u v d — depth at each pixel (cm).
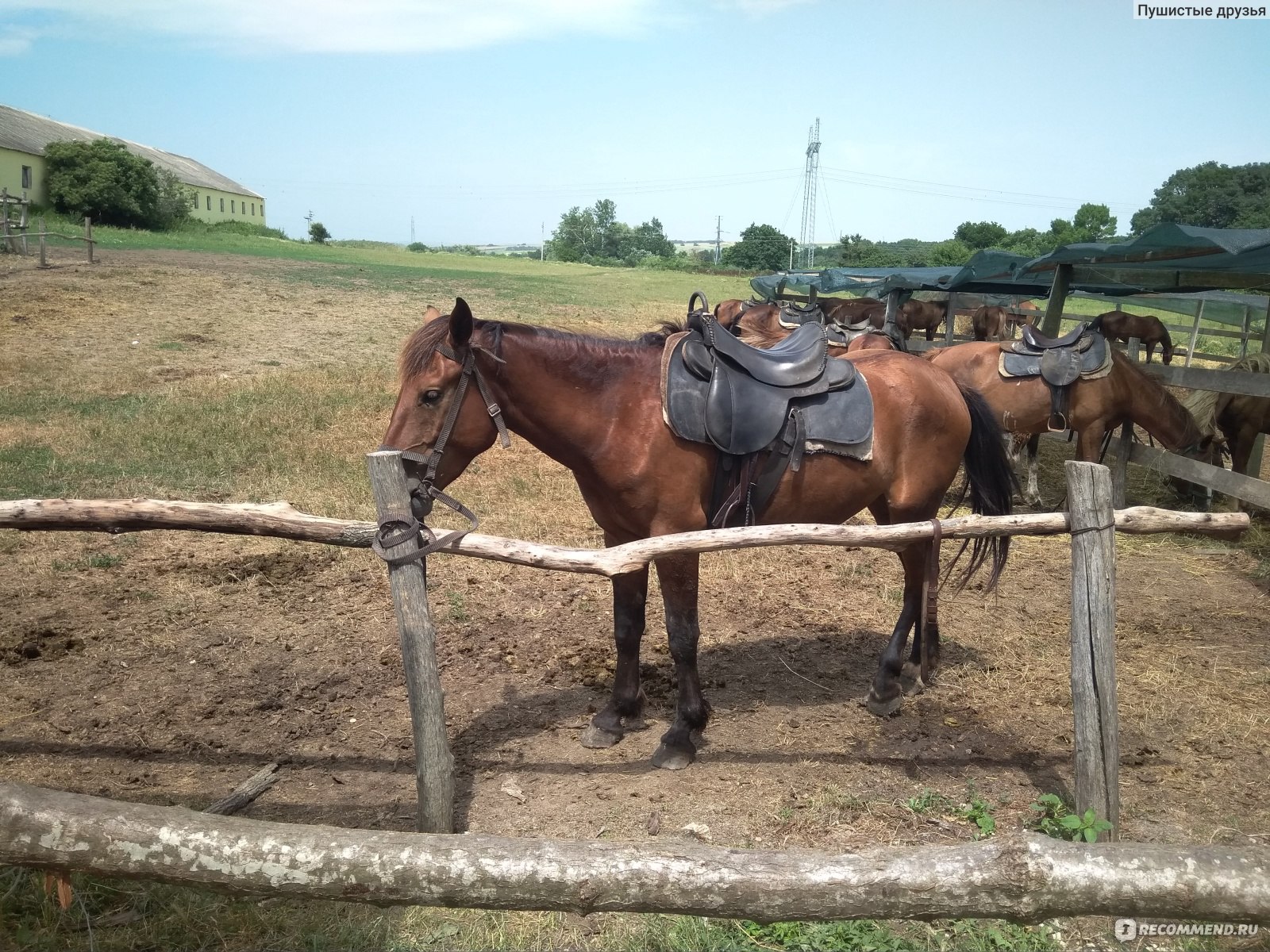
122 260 2159
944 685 434
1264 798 338
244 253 2995
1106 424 728
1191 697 421
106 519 291
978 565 430
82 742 370
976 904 203
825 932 260
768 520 360
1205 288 839
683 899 205
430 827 294
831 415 356
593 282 3328
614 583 367
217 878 207
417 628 284
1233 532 290
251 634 478
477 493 766
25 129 3784
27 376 1106
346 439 897
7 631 465
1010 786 344
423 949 254
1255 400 753
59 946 251
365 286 2228
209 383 1121
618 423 331
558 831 311
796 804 328
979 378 735
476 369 314
